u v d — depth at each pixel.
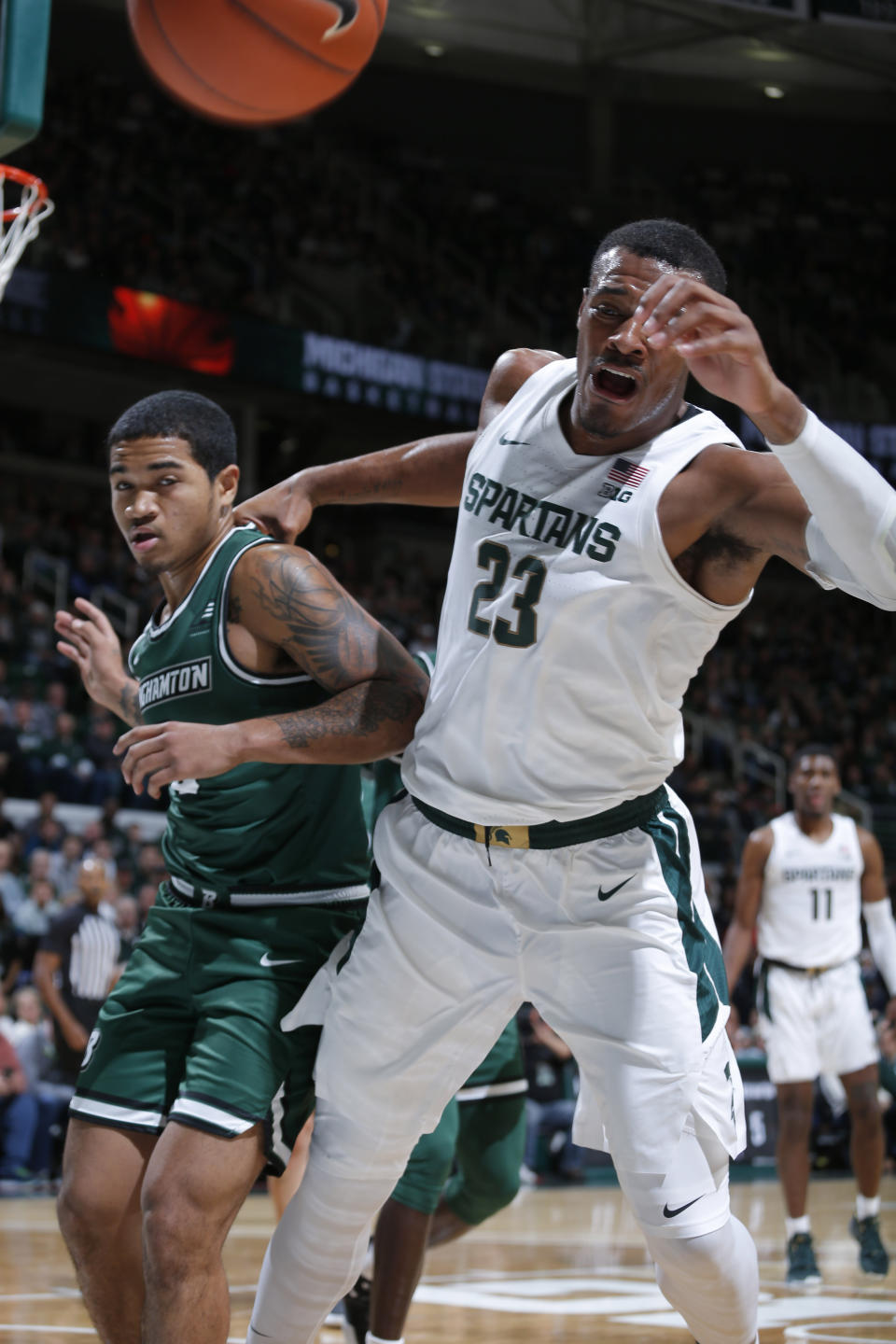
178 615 2.46
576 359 2.29
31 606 13.41
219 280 16.94
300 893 2.41
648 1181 2.16
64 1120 8.07
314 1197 2.31
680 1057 2.18
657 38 19.69
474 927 2.28
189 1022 2.38
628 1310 4.12
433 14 19.31
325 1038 2.33
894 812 16.91
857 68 19.89
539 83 20.70
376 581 18.08
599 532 2.16
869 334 21.58
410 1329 3.78
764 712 17.86
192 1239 2.14
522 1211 7.46
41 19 2.26
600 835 2.24
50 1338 3.51
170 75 2.55
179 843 2.46
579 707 2.19
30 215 2.70
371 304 18.23
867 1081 5.21
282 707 2.42
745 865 5.45
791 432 1.92
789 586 20.98
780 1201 8.13
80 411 17.56
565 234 20.61
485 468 2.34
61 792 11.29
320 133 19.70
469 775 2.26
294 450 17.81
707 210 21.44
